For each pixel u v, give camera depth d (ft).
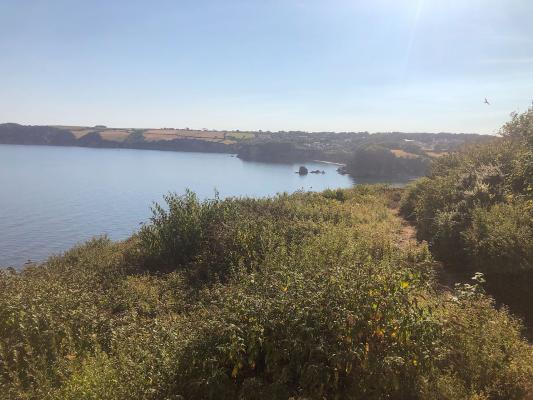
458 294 21.56
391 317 15.71
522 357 16.53
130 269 37.42
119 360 17.35
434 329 16.01
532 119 45.62
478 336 17.19
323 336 15.42
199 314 22.58
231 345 15.19
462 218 33.71
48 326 21.38
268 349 15.46
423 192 48.37
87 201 173.27
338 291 16.78
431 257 31.99
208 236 38.68
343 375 15.14
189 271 34.63
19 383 16.65
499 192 35.96
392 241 36.81
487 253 27.96
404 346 15.42
